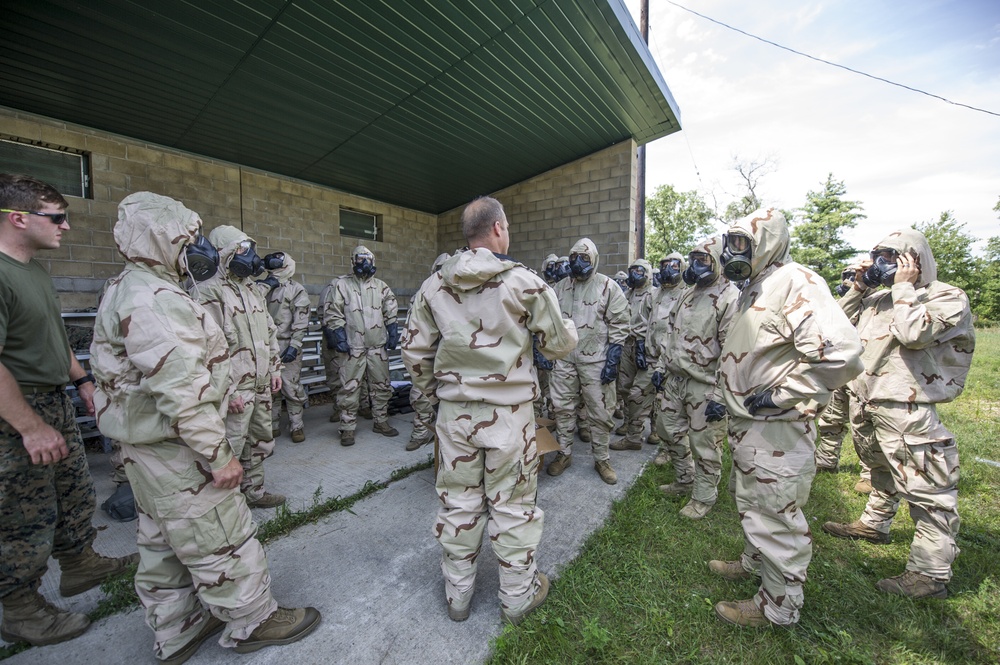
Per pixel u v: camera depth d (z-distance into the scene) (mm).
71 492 2080
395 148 5570
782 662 1821
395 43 3719
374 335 4484
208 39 3305
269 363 3119
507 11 3605
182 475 1557
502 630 1961
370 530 2789
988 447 4285
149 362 1431
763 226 1950
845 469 3953
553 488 3455
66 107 4066
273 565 2420
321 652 1826
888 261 2471
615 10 3807
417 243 8156
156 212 1609
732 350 2074
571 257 3605
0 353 1689
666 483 3641
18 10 2848
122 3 2859
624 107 5477
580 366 3586
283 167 5855
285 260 4488
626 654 1857
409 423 5145
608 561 2471
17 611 1812
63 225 1897
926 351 2402
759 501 1929
